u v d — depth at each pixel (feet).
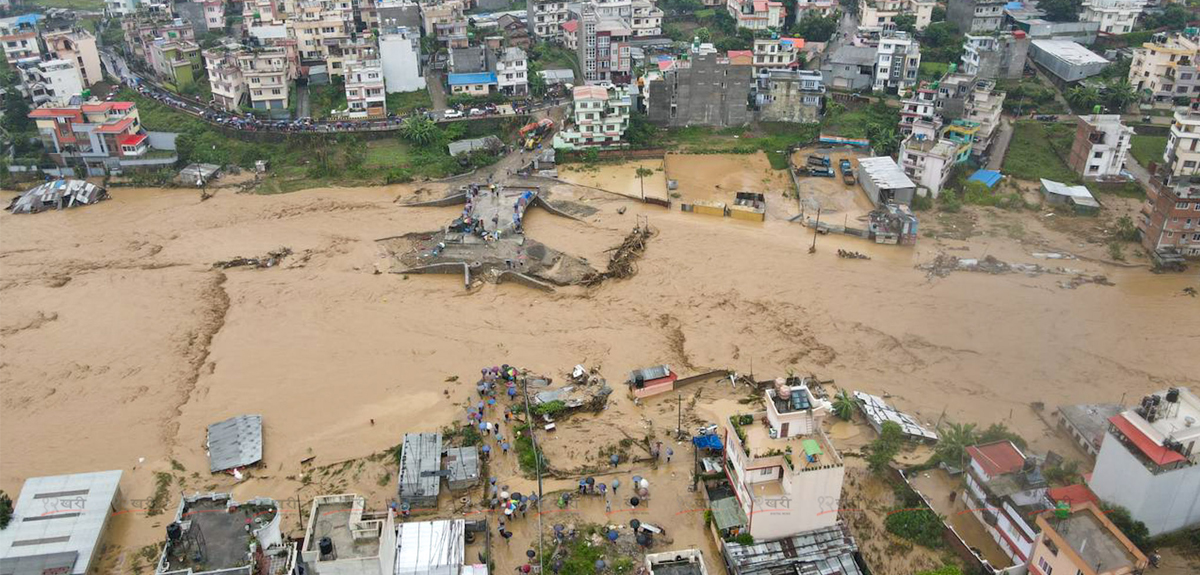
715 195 390.83
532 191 389.60
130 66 568.00
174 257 342.44
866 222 359.05
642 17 607.78
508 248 338.75
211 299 309.22
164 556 165.99
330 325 291.38
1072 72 491.31
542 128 458.91
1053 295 300.40
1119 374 254.68
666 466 220.43
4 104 476.54
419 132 442.50
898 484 208.85
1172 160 384.47
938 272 317.83
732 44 565.94
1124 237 338.95
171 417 244.63
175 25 555.69
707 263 329.11
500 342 280.51
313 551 165.99
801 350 272.10
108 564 191.83
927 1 581.94
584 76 525.34
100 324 293.02
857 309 294.46
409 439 225.15
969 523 198.70
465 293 312.29
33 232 365.61
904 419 232.12
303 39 534.37
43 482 208.54
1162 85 463.01
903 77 496.64
